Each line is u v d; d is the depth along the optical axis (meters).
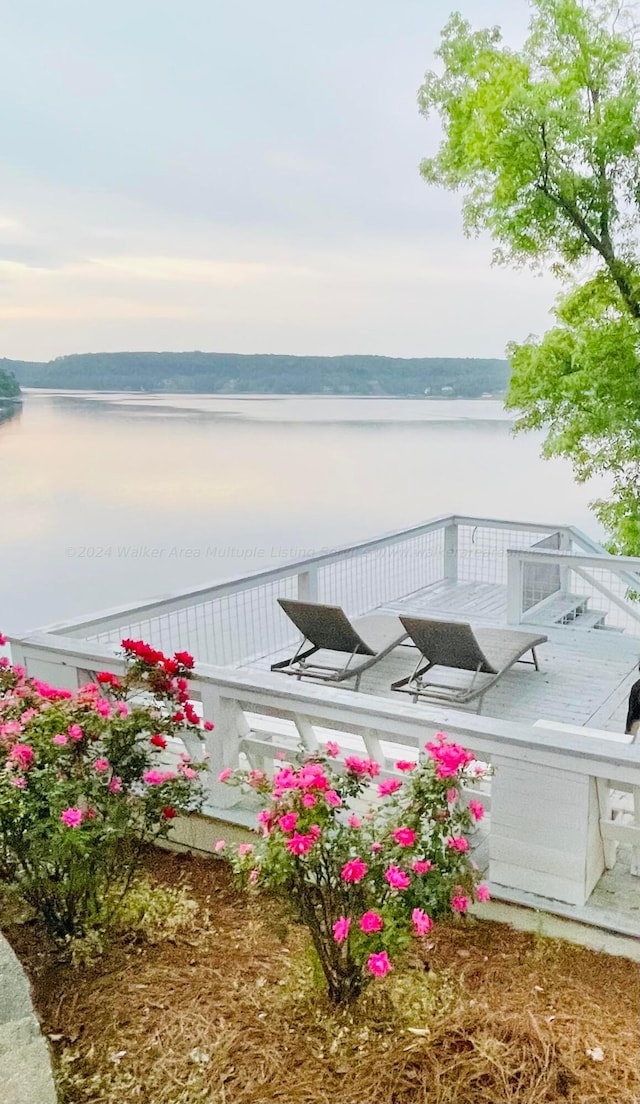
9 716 2.63
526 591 7.12
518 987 2.22
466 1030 2.05
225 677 3.07
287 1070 1.94
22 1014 2.01
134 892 2.79
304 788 2.09
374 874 2.05
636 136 10.63
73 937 2.54
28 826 2.35
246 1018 2.14
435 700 5.00
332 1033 2.07
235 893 2.81
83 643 3.61
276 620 6.24
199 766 2.78
